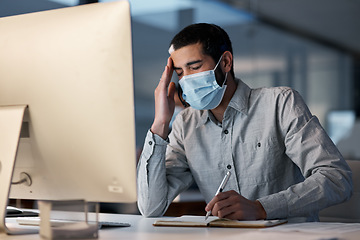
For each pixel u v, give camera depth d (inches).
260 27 210.8
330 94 198.2
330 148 66.7
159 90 69.9
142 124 209.0
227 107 73.8
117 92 48.7
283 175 73.5
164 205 71.2
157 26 209.9
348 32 196.9
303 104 71.9
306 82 203.0
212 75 70.7
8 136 51.7
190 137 77.1
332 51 198.8
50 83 51.1
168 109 69.5
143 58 209.8
